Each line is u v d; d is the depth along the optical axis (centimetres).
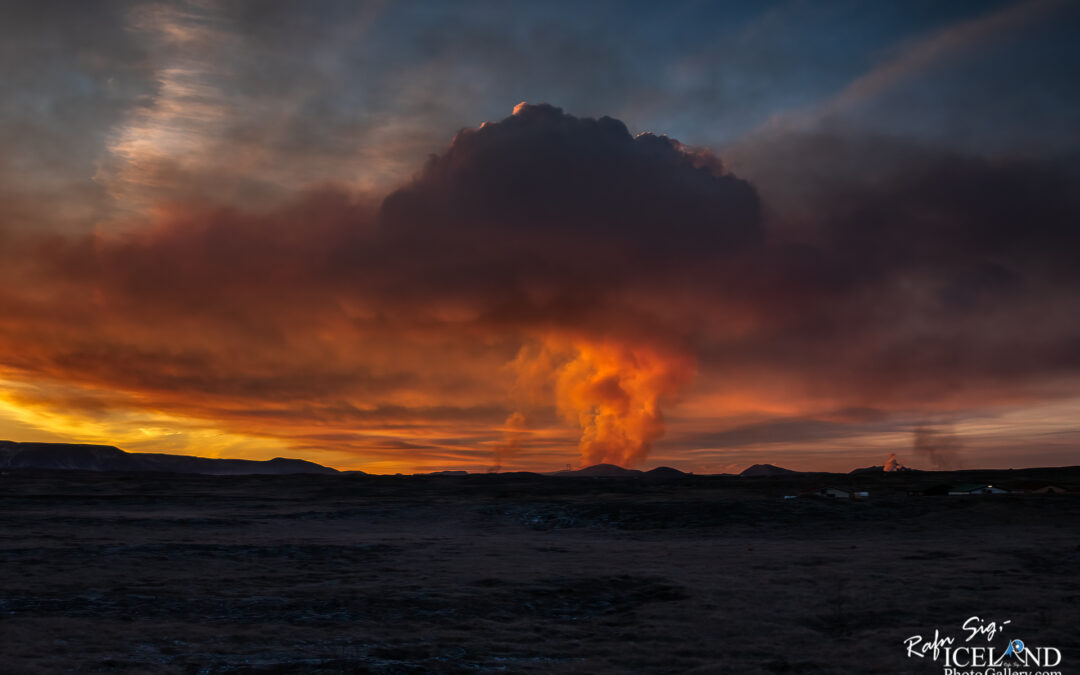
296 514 9038
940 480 12694
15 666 1941
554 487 12675
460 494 11938
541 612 3119
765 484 12694
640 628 2725
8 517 7644
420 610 3053
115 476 17812
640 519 8038
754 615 2928
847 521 7650
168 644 2286
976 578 3856
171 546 5166
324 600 3203
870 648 2361
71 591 3325
